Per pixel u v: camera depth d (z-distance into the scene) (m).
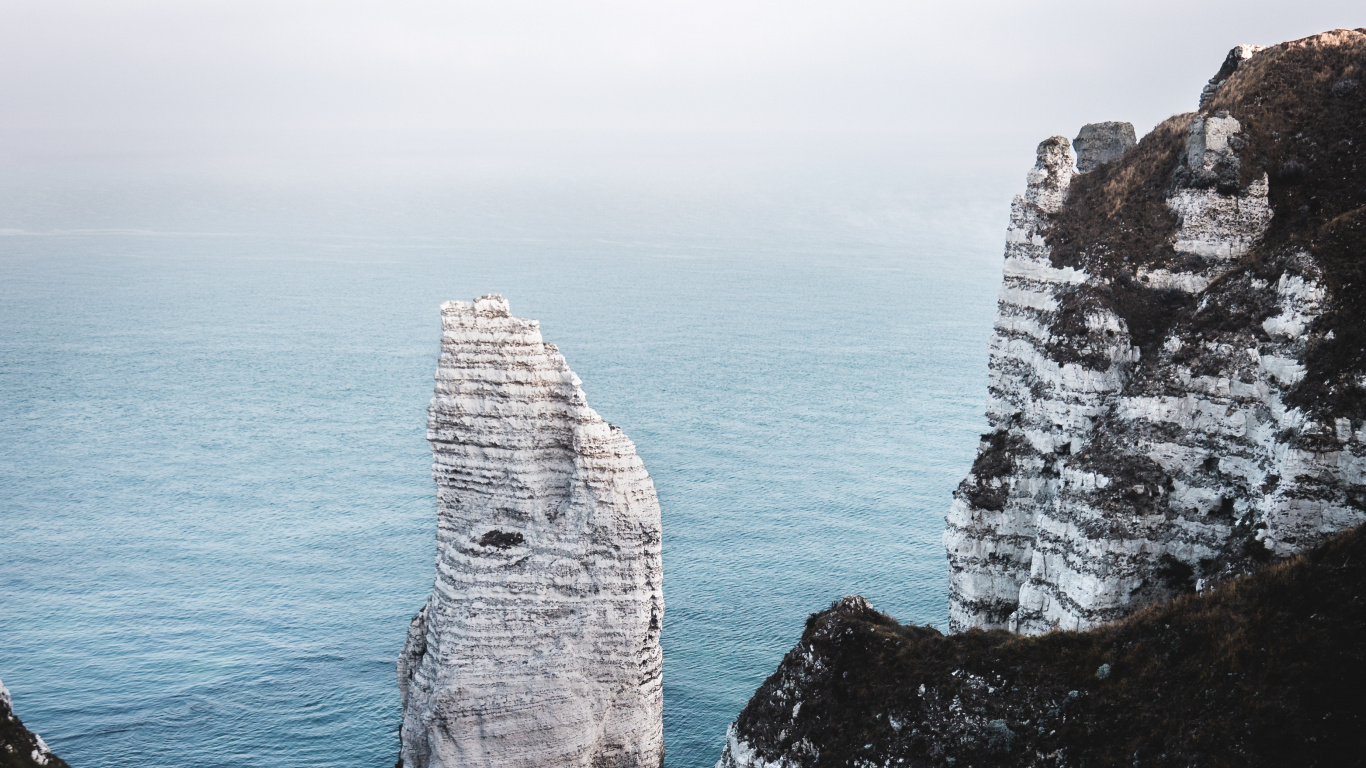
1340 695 36.50
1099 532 47.72
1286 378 45.47
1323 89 53.00
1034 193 56.41
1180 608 41.78
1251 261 48.66
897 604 96.69
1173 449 47.66
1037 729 40.78
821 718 45.41
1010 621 51.81
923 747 42.12
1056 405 52.28
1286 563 41.00
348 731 79.00
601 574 63.03
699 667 84.62
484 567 63.34
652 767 65.62
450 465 64.88
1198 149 51.91
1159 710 39.12
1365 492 42.22
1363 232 45.97
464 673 62.56
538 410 63.72
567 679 62.84
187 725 79.88
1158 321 51.06
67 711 81.75
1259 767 36.19
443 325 63.59
